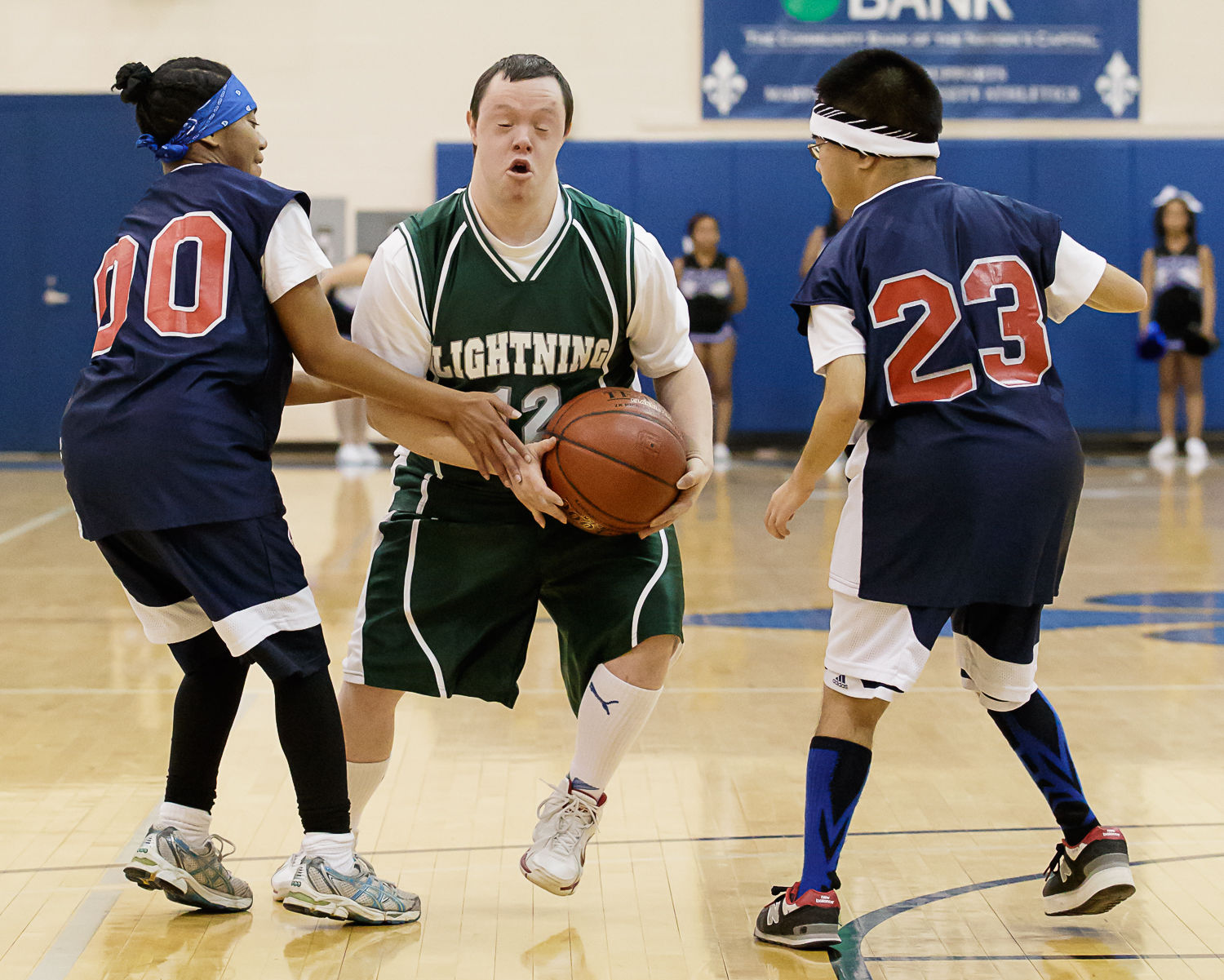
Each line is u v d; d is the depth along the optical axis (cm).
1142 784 729
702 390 603
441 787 731
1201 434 2833
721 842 650
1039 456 529
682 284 2628
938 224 543
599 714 562
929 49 2802
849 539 541
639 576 571
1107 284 557
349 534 1673
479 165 555
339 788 551
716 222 2647
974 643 564
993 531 525
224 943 533
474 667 588
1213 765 764
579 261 568
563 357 573
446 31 2783
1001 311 540
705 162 2802
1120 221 2816
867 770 541
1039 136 2825
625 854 634
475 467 555
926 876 604
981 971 507
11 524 1848
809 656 1062
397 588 579
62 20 2755
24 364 2820
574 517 554
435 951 527
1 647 1098
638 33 2795
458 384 579
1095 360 2794
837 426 524
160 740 823
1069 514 548
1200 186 2805
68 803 702
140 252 534
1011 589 530
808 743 815
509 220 558
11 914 562
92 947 528
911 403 532
